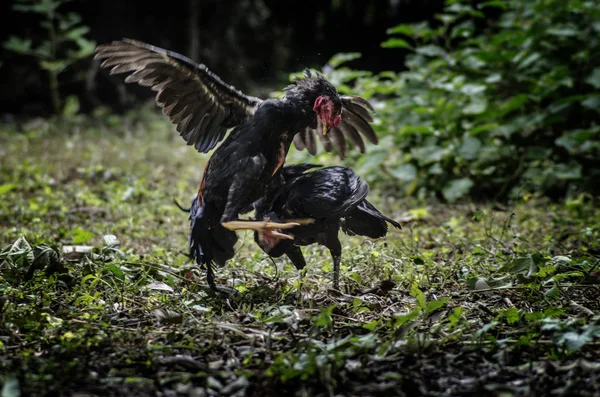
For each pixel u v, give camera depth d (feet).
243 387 19.30
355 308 25.34
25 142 63.36
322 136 32.65
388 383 19.75
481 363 21.16
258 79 89.35
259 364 20.90
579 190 46.52
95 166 54.24
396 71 91.50
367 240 35.12
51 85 79.56
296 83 27.66
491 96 51.57
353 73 52.80
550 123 48.37
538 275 26.94
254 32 90.02
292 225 25.18
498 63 50.80
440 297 26.84
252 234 37.88
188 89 27.25
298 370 19.44
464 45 53.52
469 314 25.05
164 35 87.66
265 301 26.89
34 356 20.97
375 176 51.44
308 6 92.84
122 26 86.07
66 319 24.22
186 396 18.97
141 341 22.58
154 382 19.94
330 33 93.30
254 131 26.53
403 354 21.45
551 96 49.39
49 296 25.90
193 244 26.94
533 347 21.45
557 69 48.01
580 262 29.55
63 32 81.61
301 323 24.16
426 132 47.60
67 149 61.05
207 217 26.76
